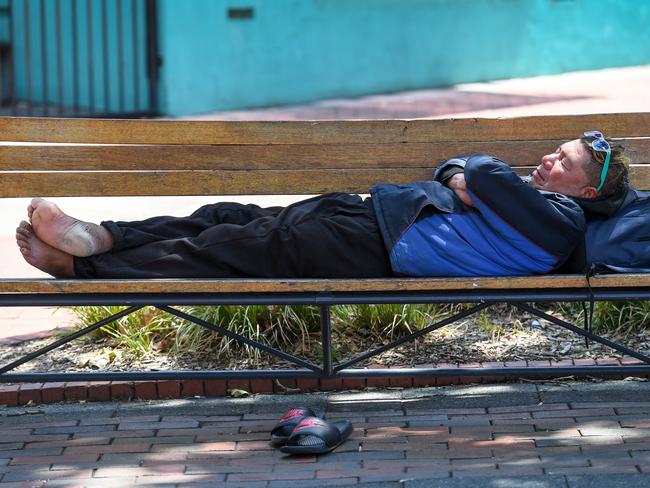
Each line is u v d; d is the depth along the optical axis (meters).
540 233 11.02
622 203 11.53
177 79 29.64
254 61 31.00
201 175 12.71
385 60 33.47
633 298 11.05
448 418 11.45
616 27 38.12
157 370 12.40
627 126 12.77
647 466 10.07
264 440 11.05
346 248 11.36
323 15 32.06
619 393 11.77
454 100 31.55
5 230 18.94
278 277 11.41
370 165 12.81
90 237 11.02
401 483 9.86
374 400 11.86
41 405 11.98
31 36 31.56
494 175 11.05
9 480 10.23
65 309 14.91
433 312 13.68
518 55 36.12
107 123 12.54
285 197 21.20
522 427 11.14
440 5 34.19
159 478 10.21
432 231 11.27
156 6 29.25
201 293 11.18
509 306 13.96
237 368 12.49
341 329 13.27
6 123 12.43
